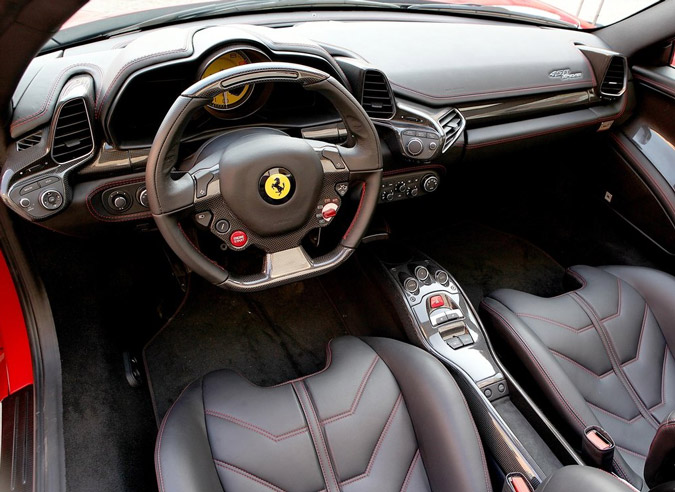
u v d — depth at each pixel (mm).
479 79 1511
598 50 1671
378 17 1690
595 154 1966
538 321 1421
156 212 1014
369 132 1110
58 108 1056
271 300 2004
